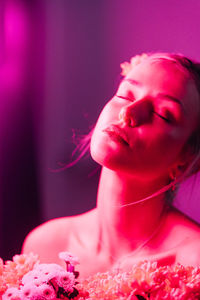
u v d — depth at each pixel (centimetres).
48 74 227
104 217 87
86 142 123
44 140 229
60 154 229
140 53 206
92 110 230
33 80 225
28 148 227
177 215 89
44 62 226
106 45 222
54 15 225
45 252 92
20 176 225
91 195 227
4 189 223
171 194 92
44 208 229
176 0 183
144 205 83
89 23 224
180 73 86
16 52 220
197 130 87
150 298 68
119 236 85
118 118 82
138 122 78
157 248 85
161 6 192
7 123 222
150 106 81
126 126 79
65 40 228
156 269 71
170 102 82
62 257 76
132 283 68
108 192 84
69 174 228
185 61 91
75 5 225
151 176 81
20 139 225
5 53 218
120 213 84
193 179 103
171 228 86
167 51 187
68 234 93
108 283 74
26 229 226
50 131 229
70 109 230
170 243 85
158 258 82
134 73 87
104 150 78
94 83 228
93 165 225
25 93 224
